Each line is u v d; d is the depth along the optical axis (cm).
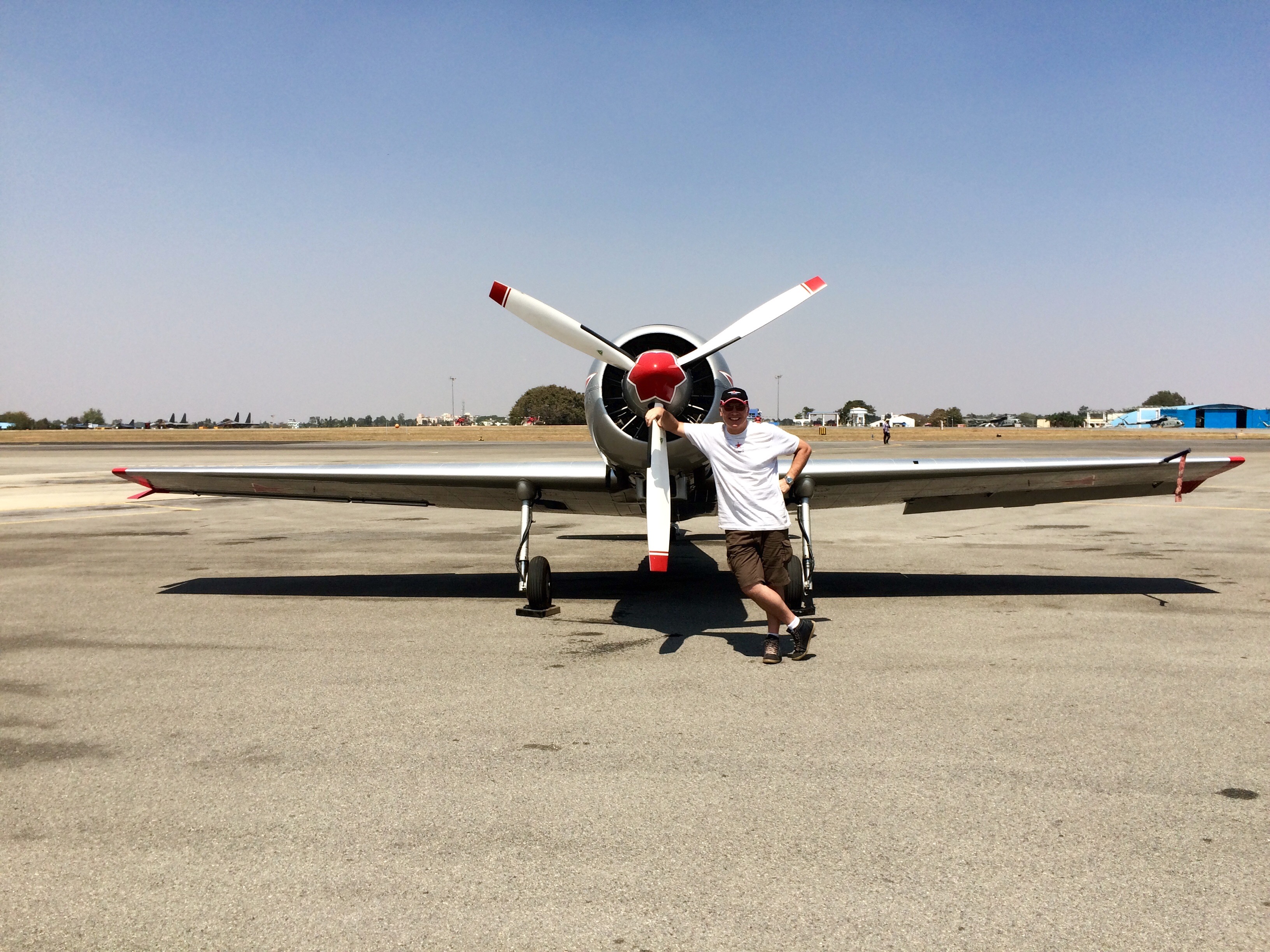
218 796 307
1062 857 258
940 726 376
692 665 486
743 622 609
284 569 872
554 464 686
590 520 1452
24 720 394
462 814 291
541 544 1093
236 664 494
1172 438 6184
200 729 380
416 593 733
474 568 880
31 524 1332
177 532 1229
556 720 389
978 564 891
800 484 662
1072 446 4338
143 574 843
